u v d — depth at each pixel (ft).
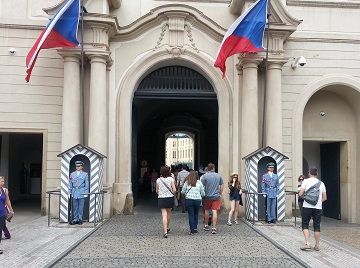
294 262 23.12
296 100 44.80
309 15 45.70
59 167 42.50
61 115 42.88
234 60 44.45
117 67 43.62
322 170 54.39
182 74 46.68
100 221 37.11
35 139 69.36
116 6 44.42
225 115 43.93
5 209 25.49
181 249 25.85
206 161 77.77
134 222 36.99
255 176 37.68
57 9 40.68
